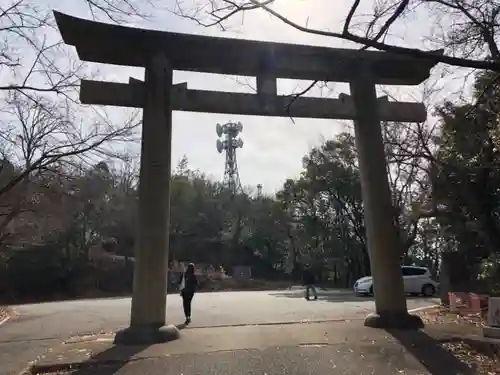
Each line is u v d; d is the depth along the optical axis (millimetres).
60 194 21844
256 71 12406
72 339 11578
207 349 9422
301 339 10266
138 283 10805
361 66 12969
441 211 17688
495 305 9297
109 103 11430
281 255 61344
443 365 8273
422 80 13555
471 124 13836
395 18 5617
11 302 39250
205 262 59312
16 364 9758
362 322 12711
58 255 47000
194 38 11633
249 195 67000
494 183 15219
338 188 40406
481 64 5406
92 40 11148
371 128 12742
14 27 8133
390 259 12141
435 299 24156
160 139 11383
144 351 9367
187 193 62281
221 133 68625
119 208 50750
